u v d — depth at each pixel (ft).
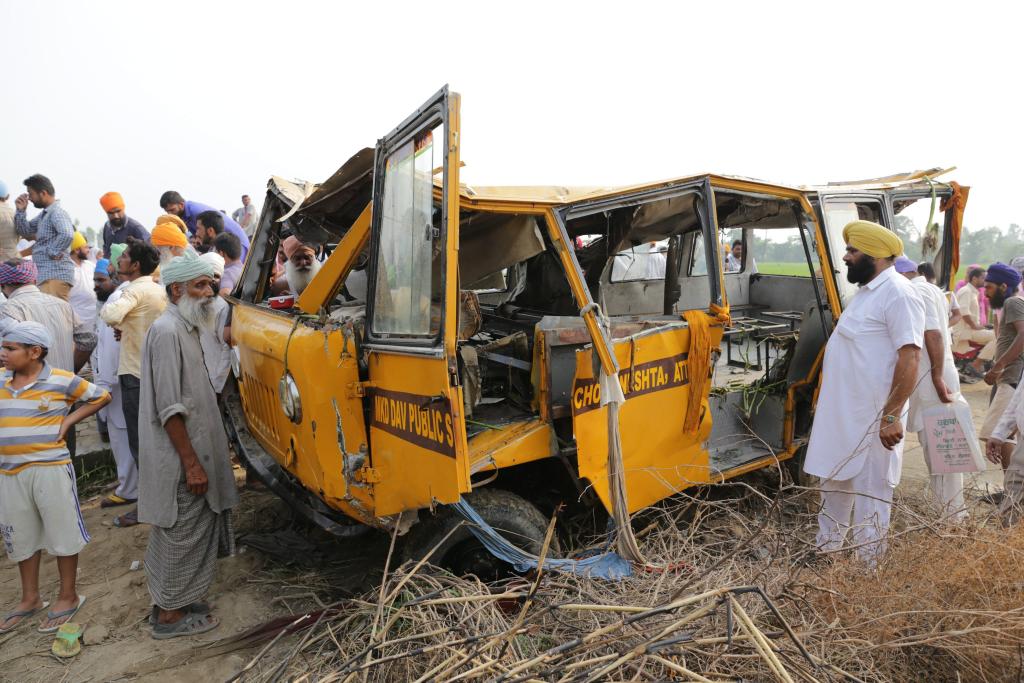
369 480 10.32
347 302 13.67
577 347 11.34
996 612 8.04
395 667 8.61
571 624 8.98
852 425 11.93
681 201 12.86
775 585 9.14
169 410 10.78
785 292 21.38
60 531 11.92
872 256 11.84
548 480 12.72
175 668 10.51
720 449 14.93
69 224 19.97
